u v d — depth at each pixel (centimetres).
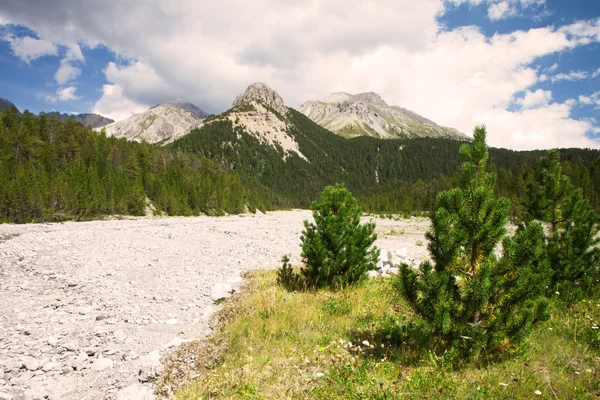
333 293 1099
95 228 3869
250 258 2216
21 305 1136
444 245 557
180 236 3331
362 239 1177
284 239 3416
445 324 530
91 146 8588
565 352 575
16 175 5709
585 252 879
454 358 562
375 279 1316
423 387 485
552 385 462
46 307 1127
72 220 5319
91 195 5891
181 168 10444
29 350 779
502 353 559
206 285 1487
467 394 457
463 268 582
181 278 1614
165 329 959
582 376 484
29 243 2475
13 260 1872
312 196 19862
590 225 886
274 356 653
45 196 5156
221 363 648
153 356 721
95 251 2267
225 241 3103
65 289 1361
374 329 768
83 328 943
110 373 672
